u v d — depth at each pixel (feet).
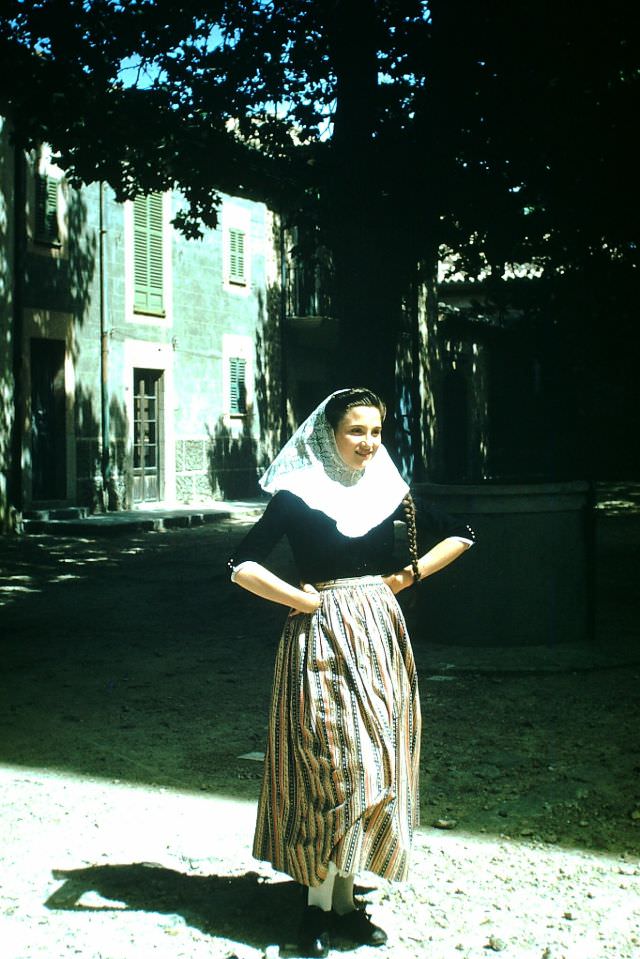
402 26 31.30
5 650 25.75
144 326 66.18
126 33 34.24
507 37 28.99
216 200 38.04
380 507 10.62
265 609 31.71
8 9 34.06
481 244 32.45
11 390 54.85
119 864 12.62
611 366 34.06
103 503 62.34
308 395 88.02
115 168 36.32
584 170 29.32
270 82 35.73
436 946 10.52
